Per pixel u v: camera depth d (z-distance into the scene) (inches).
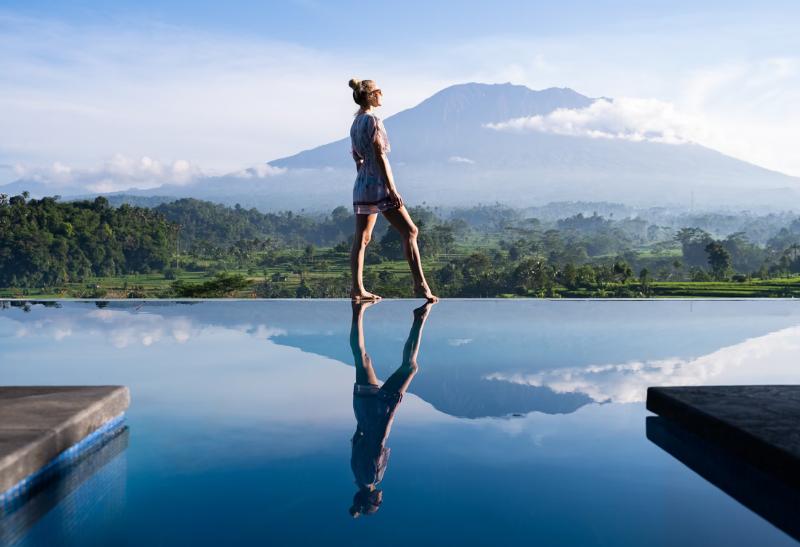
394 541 22.1
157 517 24.3
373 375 52.4
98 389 38.2
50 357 60.8
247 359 59.7
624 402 43.8
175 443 34.1
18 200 3833.7
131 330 79.8
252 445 33.6
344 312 101.3
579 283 2918.3
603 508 25.3
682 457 32.0
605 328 83.9
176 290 1443.2
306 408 41.6
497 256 4507.9
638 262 5083.7
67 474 29.3
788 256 4224.9
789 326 88.4
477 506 25.5
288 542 22.0
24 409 33.3
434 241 4827.8
